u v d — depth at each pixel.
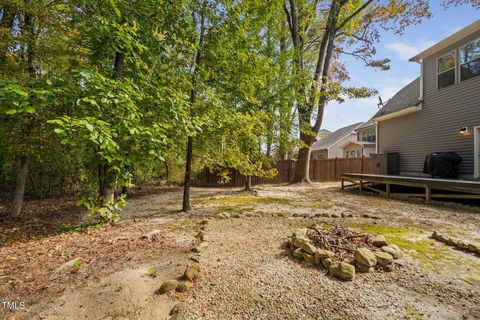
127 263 2.53
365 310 1.69
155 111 3.73
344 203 6.45
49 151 4.97
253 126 5.29
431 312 1.65
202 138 4.82
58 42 4.66
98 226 4.03
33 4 4.20
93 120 2.70
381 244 2.70
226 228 3.87
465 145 7.21
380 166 10.73
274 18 8.42
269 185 12.02
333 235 2.89
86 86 3.01
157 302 1.85
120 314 1.72
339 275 2.12
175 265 2.47
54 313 1.73
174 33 4.30
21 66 4.41
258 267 2.38
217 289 2.00
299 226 3.96
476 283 2.01
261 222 4.28
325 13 12.28
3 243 3.25
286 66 8.53
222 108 4.61
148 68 4.15
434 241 3.08
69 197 7.69
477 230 3.64
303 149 11.99
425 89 8.62
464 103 7.23
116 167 3.54
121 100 2.96
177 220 4.61
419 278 2.09
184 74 4.73
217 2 4.93
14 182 7.11
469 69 7.11
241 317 1.66
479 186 5.14
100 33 3.45
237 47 5.27
